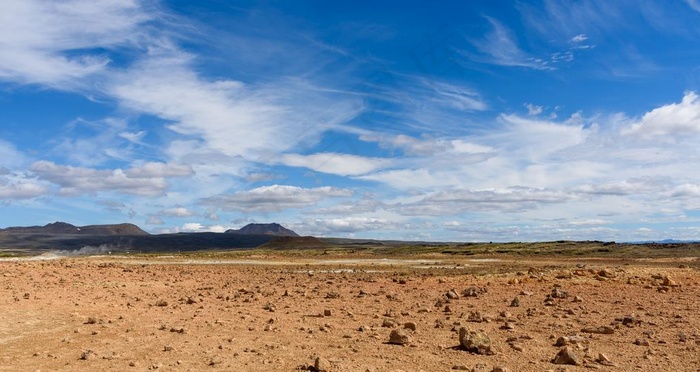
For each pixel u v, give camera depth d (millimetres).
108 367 11281
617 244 97438
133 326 16297
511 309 19922
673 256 68125
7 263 45000
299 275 37312
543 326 16094
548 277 30812
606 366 11281
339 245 183250
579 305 20500
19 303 20641
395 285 29125
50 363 11648
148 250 180625
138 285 29156
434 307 20688
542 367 11203
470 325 16406
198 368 11180
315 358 11797
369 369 10906
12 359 12016
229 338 14422
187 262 59219
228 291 26500
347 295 24641
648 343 13359
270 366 11344
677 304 20688
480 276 33000
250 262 59844
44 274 33844
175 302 22188
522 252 82812
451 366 11258
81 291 25359
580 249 86562
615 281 28625
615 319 17016
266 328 15719
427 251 94062
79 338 14430
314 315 18656
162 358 12094
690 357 12039
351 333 15203
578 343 13438
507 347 13242
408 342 13602
